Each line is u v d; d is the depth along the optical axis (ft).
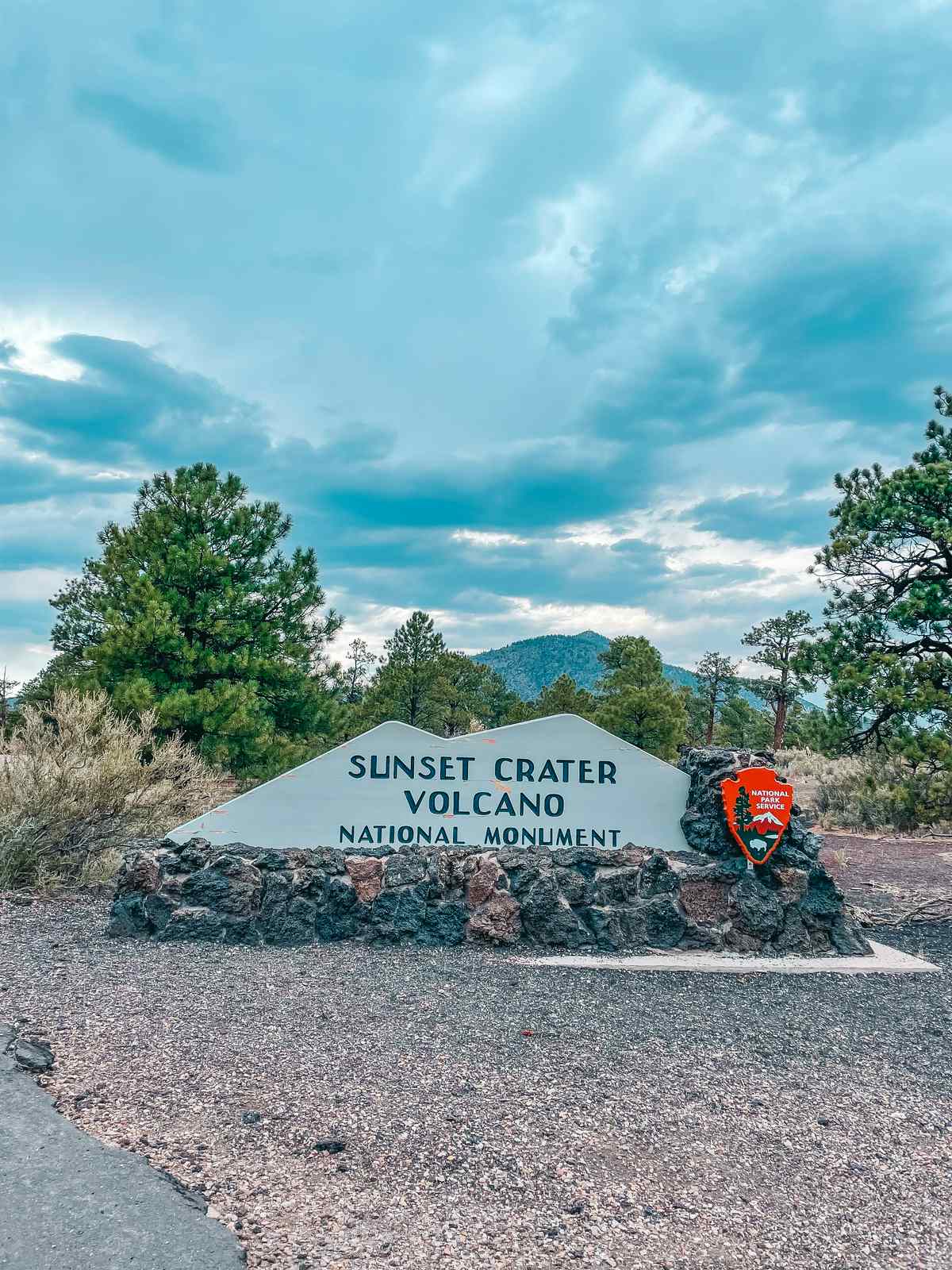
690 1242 9.99
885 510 64.08
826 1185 11.43
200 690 55.77
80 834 30.63
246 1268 9.09
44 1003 16.84
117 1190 10.28
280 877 23.48
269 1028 16.21
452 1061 15.01
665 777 27.76
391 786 27.09
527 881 23.94
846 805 65.51
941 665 60.90
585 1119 12.96
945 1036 17.76
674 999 19.61
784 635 164.14
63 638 83.20
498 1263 9.41
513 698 183.73
